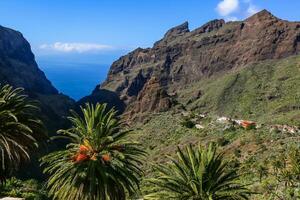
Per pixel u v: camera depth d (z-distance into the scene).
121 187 34.53
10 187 58.47
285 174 74.38
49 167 34.94
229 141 134.38
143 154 36.22
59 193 34.41
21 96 41.91
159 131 180.12
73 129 35.34
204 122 172.62
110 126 35.41
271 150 107.62
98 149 34.69
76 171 33.56
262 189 75.25
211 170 29.56
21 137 39.41
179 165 30.12
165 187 29.14
